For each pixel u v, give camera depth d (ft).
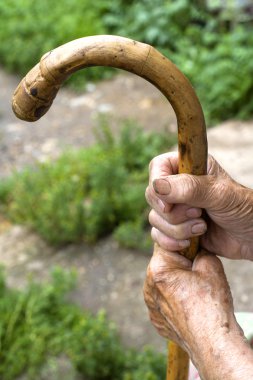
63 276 11.13
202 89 18.17
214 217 3.89
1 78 22.54
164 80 3.30
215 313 3.57
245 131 16.11
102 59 3.23
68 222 12.85
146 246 12.53
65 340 10.07
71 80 21.01
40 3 25.09
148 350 9.33
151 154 15.49
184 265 3.91
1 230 13.76
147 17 22.72
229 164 14.21
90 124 18.65
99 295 11.51
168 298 3.76
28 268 12.44
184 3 22.59
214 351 3.40
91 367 9.32
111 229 13.28
